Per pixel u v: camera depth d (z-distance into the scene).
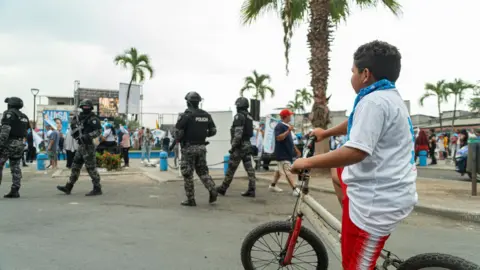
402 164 1.94
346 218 2.09
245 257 3.02
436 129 42.03
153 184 9.50
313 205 2.65
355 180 2.01
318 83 10.82
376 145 1.93
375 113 1.88
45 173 12.03
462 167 10.65
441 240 4.74
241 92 38.34
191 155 6.63
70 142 12.97
